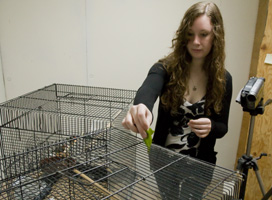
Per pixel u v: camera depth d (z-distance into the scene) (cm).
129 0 172
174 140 105
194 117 103
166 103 102
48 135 136
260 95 88
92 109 151
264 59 140
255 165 103
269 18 135
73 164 78
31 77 194
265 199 114
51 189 68
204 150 105
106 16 176
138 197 65
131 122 68
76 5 175
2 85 194
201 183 70
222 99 105
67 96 171
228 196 66
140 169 78
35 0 175
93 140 90
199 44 92
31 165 75
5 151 132
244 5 166
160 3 170
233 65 179
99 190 68
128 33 178
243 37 172
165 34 176
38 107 147
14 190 66
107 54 184
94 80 191
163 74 101
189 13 92
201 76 105
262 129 149
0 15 180
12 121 137
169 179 72
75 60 187
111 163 79
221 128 102
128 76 188
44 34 183
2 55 190
